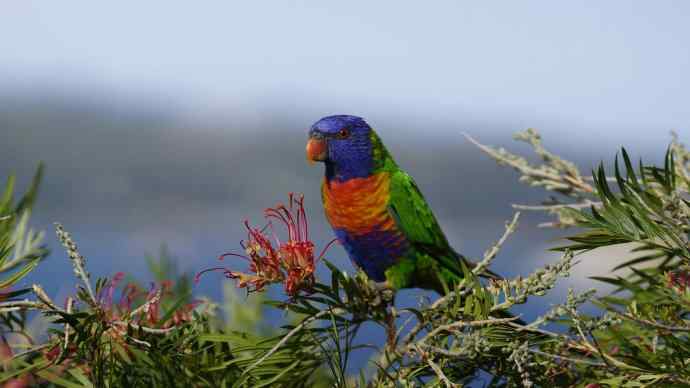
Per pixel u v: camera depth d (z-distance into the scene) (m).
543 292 3.41
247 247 3.78
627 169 3.45
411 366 3.76
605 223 3.40
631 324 3.66
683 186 3.95
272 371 3.76
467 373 3.75
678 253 3.35
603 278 3.89
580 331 3.19
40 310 3.26
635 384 3.19
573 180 4.60
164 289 4.23
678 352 3.24
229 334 3.80
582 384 3.49
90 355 3.46
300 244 3.79
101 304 3.54
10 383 3.51
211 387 3.63
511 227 3.89
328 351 3.90
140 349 3.54
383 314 3.94
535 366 3.57
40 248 4.15
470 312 3.70
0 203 4.20
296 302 3.83
